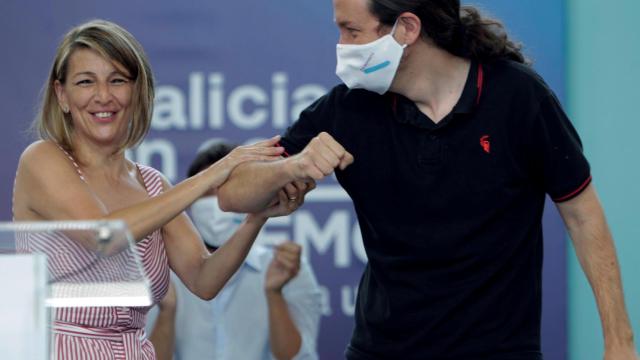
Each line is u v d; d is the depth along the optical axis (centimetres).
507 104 386
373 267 402
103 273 302
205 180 402
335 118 402
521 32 659
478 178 386
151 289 419
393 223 393
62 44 410
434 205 388
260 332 520
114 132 410
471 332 388
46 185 402
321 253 656
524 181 390
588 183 390
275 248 526
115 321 403
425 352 392
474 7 398
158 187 440
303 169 382
